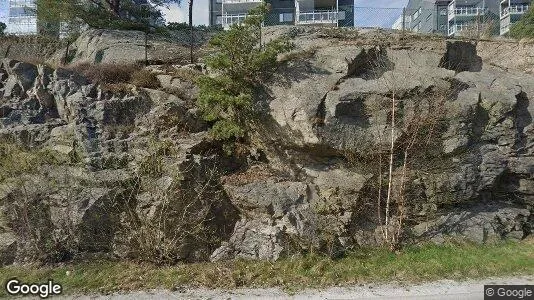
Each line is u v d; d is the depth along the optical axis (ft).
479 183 29.94
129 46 45.96
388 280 22.17
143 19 56.24
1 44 48.83
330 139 29.71
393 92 28.73
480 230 28.60
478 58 38.96
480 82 33.12
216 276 22.63
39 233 24.90
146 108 32.83
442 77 32.30
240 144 32.30
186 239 25.82
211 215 27.37
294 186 28.58
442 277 22.48
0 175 26.53
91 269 23.47
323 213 28.12
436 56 36.29
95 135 29.55
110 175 26.86
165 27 55.31
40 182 26.09
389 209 29.37
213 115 31.76
